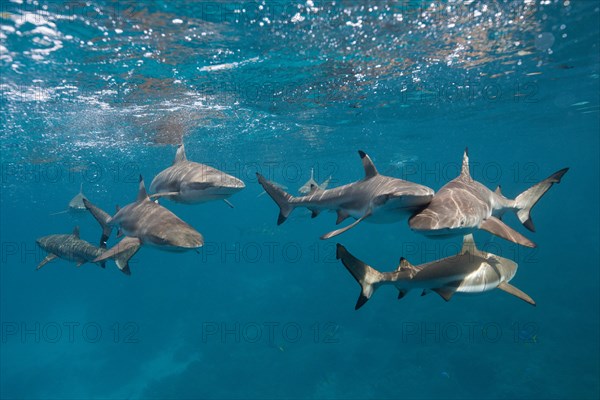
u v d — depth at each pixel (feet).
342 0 24.98
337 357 66.23
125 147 73.67
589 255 107.76
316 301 88.94
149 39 28.58
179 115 53.83
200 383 65.10
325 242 139.95
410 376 57.82
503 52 39.14
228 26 27.45
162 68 34.86
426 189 15.70
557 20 31.48
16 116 46.62
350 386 59.57
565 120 94.38
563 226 155.74
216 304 104.88
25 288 233.14
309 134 80.02
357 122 72.02
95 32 26.66
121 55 31.04
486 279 16.12
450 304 75.77
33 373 93.50
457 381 55.93
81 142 65.10
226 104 50.60
